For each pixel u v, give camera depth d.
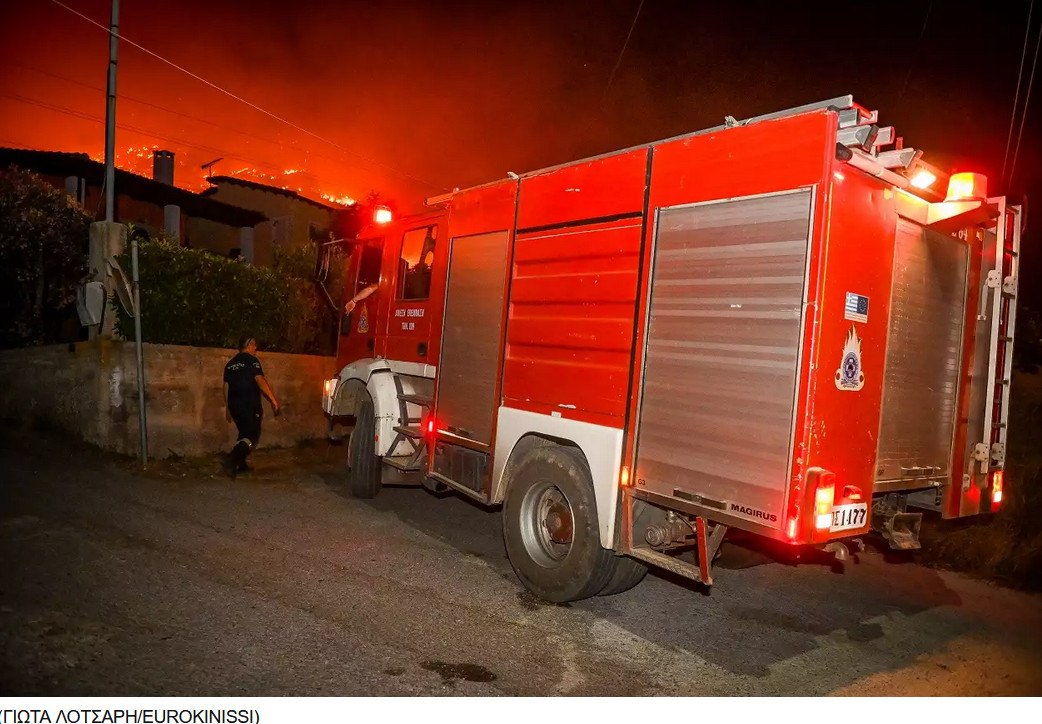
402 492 8.41
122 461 8.49
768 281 3.83
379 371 7.57
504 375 5.60
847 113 3.90
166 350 9.07
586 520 4.74
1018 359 9.09
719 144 4.14
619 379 4.59
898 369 4.38
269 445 10.45
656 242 4.42
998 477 5.23
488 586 5.36
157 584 4.85
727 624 4.94
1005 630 5.15
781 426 3.71
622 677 4.02
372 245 8.20
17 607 4.26
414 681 3.77
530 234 5.46
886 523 4.37
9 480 7.23
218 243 25.59
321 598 4.84
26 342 10.91
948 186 4.46
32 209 10.68
